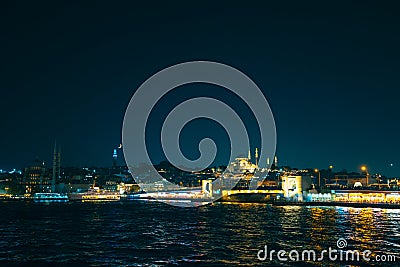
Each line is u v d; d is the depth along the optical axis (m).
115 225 130.88
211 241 93.81
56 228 121.44
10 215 170.88
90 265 69.12
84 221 144.75
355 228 117.75
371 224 130.12
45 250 82.62
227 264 68.94
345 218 155.00
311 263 68.56
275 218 156.12
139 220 149.62
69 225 130.38
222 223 136.75
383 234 103.75
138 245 88.94
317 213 185.88
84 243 91.88
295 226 124.75
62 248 85.06
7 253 79.38
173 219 154.12
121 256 76.38
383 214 178.00
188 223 137.38
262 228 119.56
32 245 88.75
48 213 185.00
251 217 162.50
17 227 123.38
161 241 94.56
